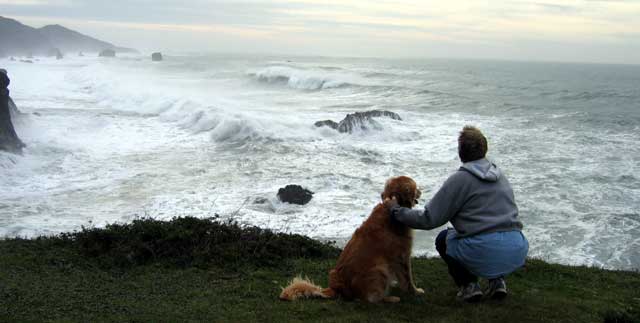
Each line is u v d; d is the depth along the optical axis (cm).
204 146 1944
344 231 1067
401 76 6334
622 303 539
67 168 1578
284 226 1089
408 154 1830
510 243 440
